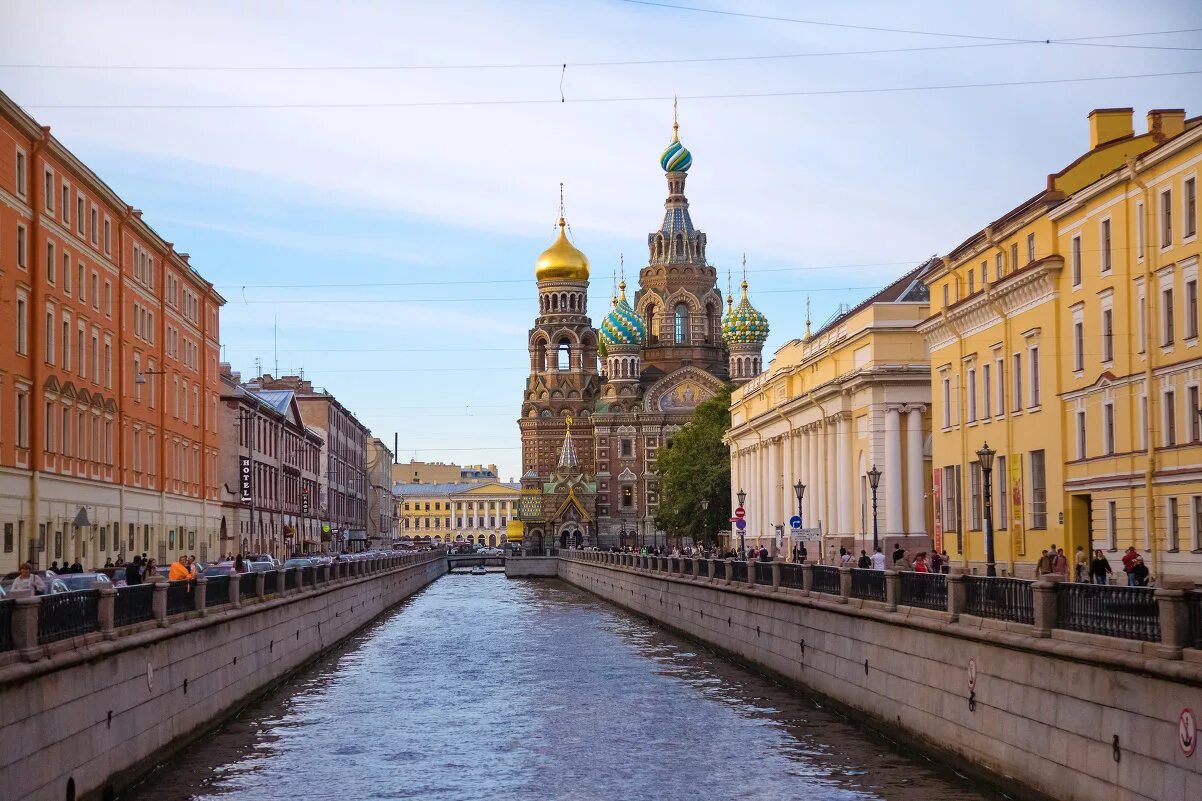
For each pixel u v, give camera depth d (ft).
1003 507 189.26
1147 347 150.30
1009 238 188.75
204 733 129.39
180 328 278.67
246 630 150.10
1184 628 75.56
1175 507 146.82
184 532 280.51
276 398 415.23
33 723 82.43
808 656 155.02
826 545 281.95
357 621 261.24
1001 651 98.68
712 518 436.35
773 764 116.78
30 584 108.68
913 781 107.24
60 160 200.95
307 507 444.14
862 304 285.64
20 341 188.34
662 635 251.19
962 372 205.46
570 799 106.11
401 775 115.14
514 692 166.09
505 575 594.65
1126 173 152.46
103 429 225.56
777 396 340.59
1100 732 83.51
